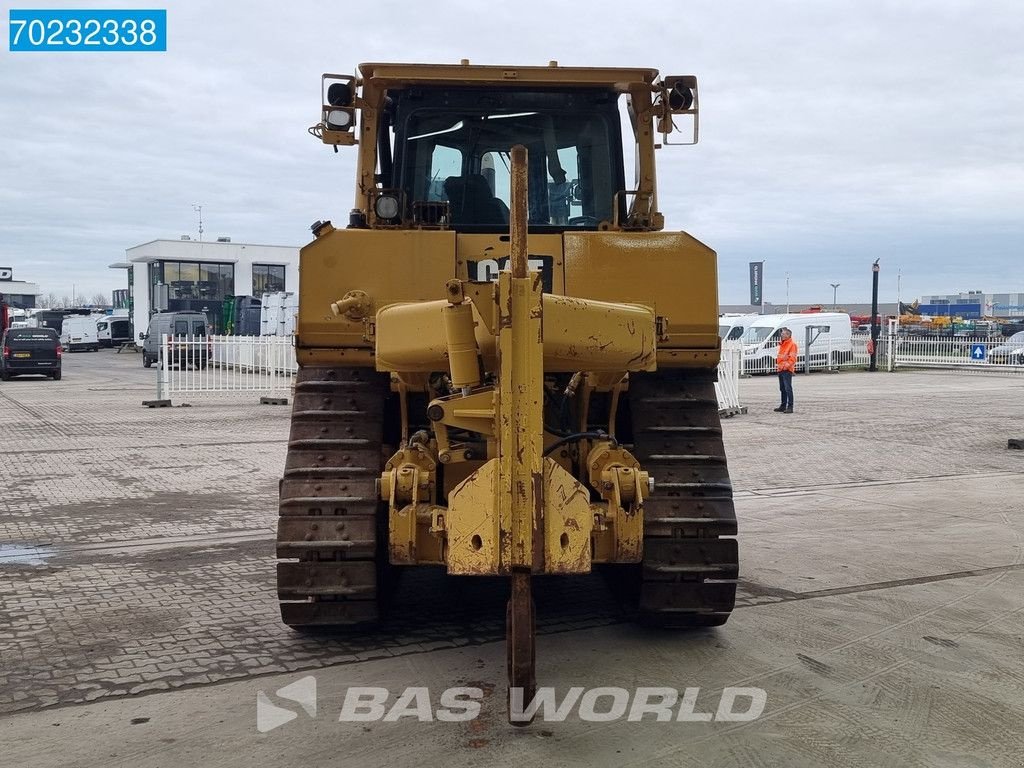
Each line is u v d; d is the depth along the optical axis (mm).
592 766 3775
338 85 5621
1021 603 6129
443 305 4207
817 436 15422
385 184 6016
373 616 4941
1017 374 33156
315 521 4828
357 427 5059
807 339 34656
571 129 5879
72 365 40688
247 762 3789
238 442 14109
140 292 57281
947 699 4492
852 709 4359
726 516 4941
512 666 3912
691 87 5684
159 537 7859
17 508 9070
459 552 3990
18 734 4020
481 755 3859
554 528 3924
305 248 5031
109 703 4348
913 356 37062
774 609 5930
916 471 11961
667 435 5109
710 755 3881
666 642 5238
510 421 3840
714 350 5145
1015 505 9695
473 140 5840
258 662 4879
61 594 6133
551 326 4035
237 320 45031
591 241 5070
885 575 6836
